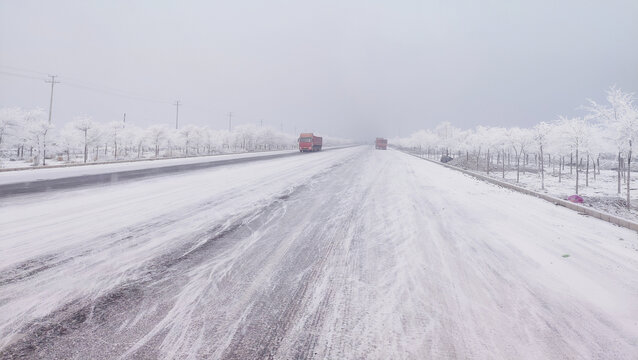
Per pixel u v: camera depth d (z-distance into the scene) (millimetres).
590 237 5055
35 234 4656
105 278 3238
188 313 2607
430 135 45875
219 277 3344
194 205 7172
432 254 4184
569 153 16297
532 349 2197
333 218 6262
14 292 2869
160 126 37719
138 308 2664
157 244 4387
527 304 2850
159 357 2053
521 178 18531
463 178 14367
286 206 7367
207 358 2057
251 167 18062
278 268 3637
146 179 11609
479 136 25750
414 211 7004
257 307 2732
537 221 6148
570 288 3191
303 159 27016
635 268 3746
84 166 17062
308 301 2859
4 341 2166
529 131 20125
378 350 2168
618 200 10633
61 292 2906
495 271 3619
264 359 2061
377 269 3650
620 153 10797
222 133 52312
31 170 14180
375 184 11719
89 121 28625
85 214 6004
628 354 2150
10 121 22094
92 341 2199
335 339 2287
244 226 5508
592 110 10688
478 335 2357
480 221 6109
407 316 2619
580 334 2389
